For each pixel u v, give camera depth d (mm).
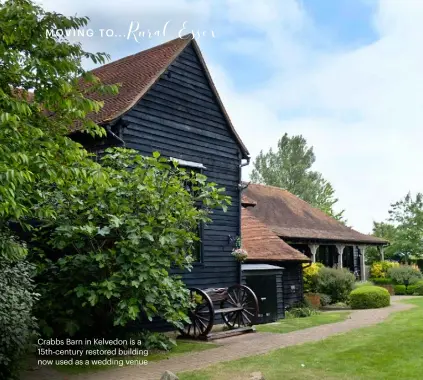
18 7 6047
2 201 5125
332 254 28766
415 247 34875
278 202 26484
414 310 17547
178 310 9750
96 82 6988
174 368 8148
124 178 9555
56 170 6059
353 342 10344
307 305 18359
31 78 6539
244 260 14789
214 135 14086
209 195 10195
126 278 8750
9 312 6684
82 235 9562
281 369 7906
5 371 6777
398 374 7504
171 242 9266
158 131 12297
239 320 12352
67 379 7457
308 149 46938
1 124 5266
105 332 9828
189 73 13484
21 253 5973
